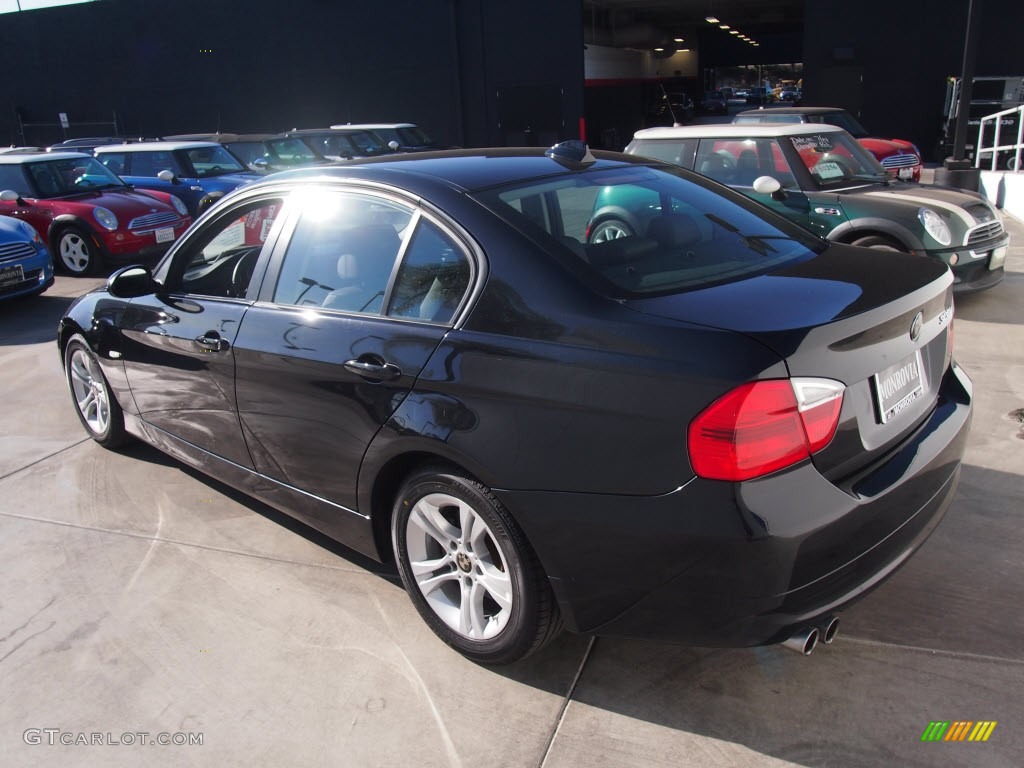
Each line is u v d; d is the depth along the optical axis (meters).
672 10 30.12
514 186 2.84
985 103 18.45
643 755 2.34
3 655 2.94
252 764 2.40
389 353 2.69
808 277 2.57
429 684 2.68
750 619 2.15
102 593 3.29
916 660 2.65
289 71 26.08
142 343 3.88
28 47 29.30
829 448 2.18
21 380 6.14
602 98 28.36
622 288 2.42
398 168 3.04
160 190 12.18
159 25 27.30
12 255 8.31
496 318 2.48
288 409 3.09
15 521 3.91
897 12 19.95
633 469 2.17
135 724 2.58
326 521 3.16
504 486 2.38
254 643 2.94
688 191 3.18
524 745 2.41
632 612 2.29
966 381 2.89
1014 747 2.29
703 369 2.09
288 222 3.27
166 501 4.05
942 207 6.22
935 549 3.27
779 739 2.37
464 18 23.44
